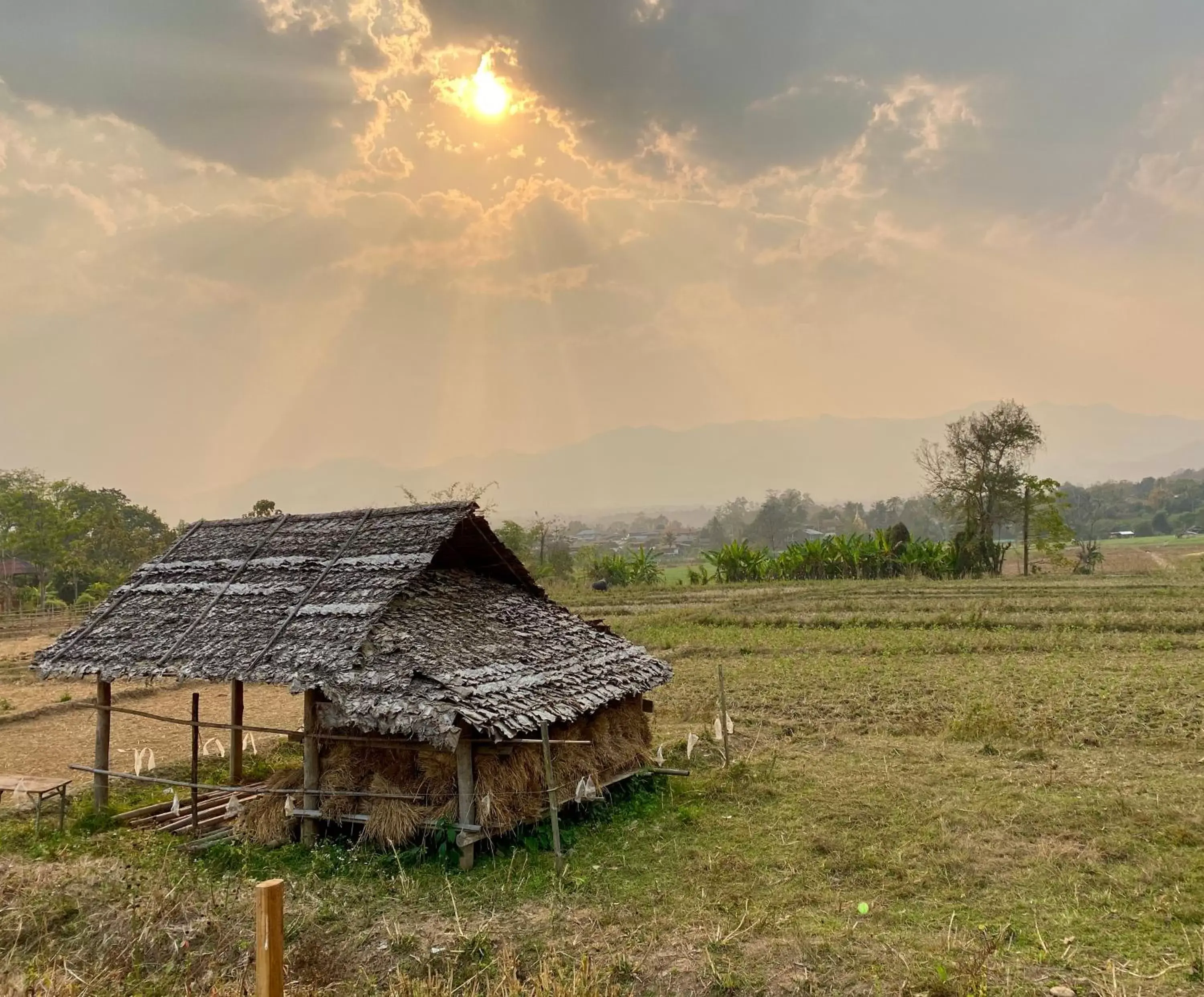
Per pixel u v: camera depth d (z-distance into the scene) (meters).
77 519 65.75
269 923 6.17
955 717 18.19
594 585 58.78
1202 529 147.88
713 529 164.00
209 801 14.76
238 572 14.30
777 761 15.52
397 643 11.55
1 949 9.12
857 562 59.00
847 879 10.19
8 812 14.40
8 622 51.28
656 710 20.64
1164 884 9.52
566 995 7.54
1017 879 9.84
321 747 12.58
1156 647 26.05
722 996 7.73
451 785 11.23
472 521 13.99
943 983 7.46
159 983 8.37
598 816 12.87
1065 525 64.50
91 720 22.81
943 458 65.88
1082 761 14.69
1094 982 7.52
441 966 8.45
